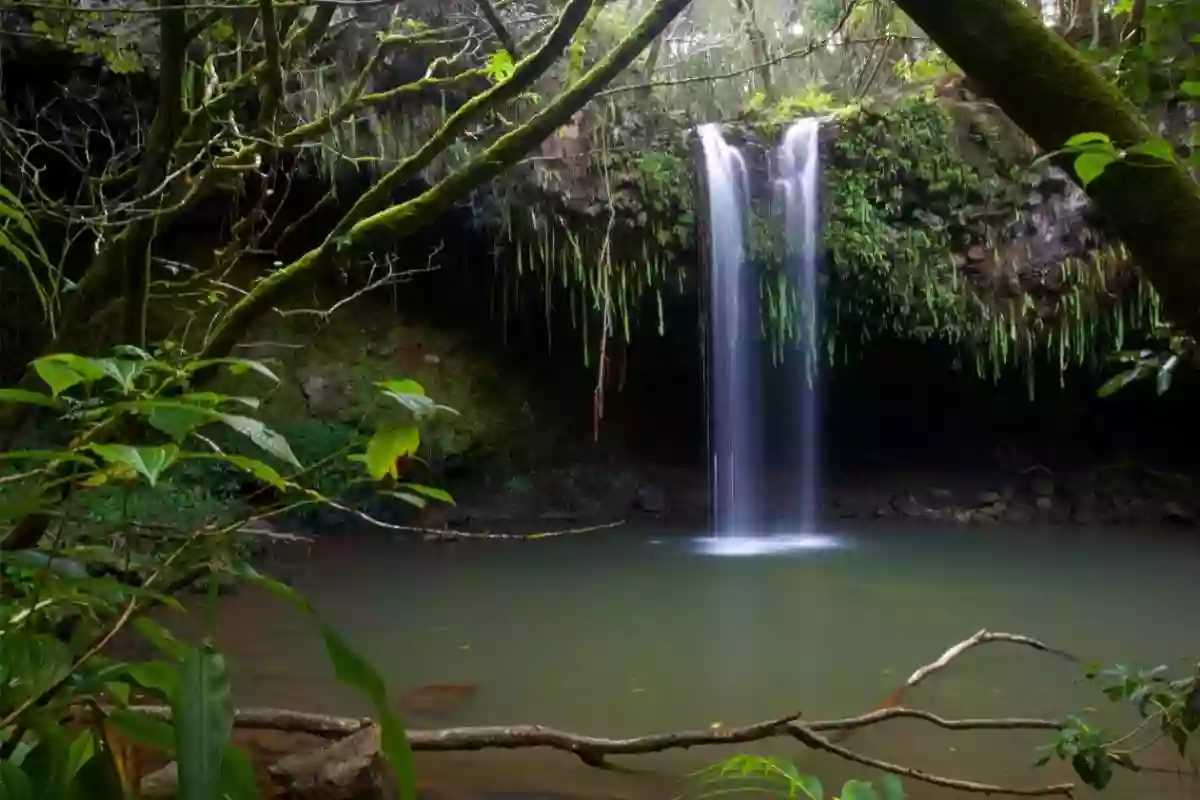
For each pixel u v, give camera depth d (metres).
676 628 4.63
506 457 9.11
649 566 6.43
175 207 2.22
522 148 1.95
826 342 8.92
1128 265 8.24
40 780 0.82
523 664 3.95
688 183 8.24
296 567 6.07
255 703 3.30
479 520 8.46
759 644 4.31
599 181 8.10
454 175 1.95
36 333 6.95
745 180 8.38
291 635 4.23
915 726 3.17
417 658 4.03
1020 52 1.13
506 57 2.77
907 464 10.28
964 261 8.46
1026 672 3.82
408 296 9.25
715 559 6.76
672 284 8.54
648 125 8.23
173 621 4.36
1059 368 9.38
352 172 7.66
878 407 10.21
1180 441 9.93
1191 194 1.06
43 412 2.27
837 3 7.64
